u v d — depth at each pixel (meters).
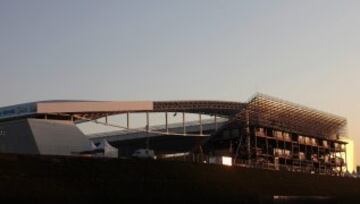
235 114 144.88
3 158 64.06
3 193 62.03
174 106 140.12
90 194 70.19
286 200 100.31
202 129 158.75
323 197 110.69
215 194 89.00
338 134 173.88
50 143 112.75
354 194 129.25
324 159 164.88
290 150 150.75
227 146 141.12
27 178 65.06
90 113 125.56
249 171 102.62
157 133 142.88
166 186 80.94
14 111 117.75
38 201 64.69
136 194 76.00
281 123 146.25
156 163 81.94
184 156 120.50
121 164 76.44
